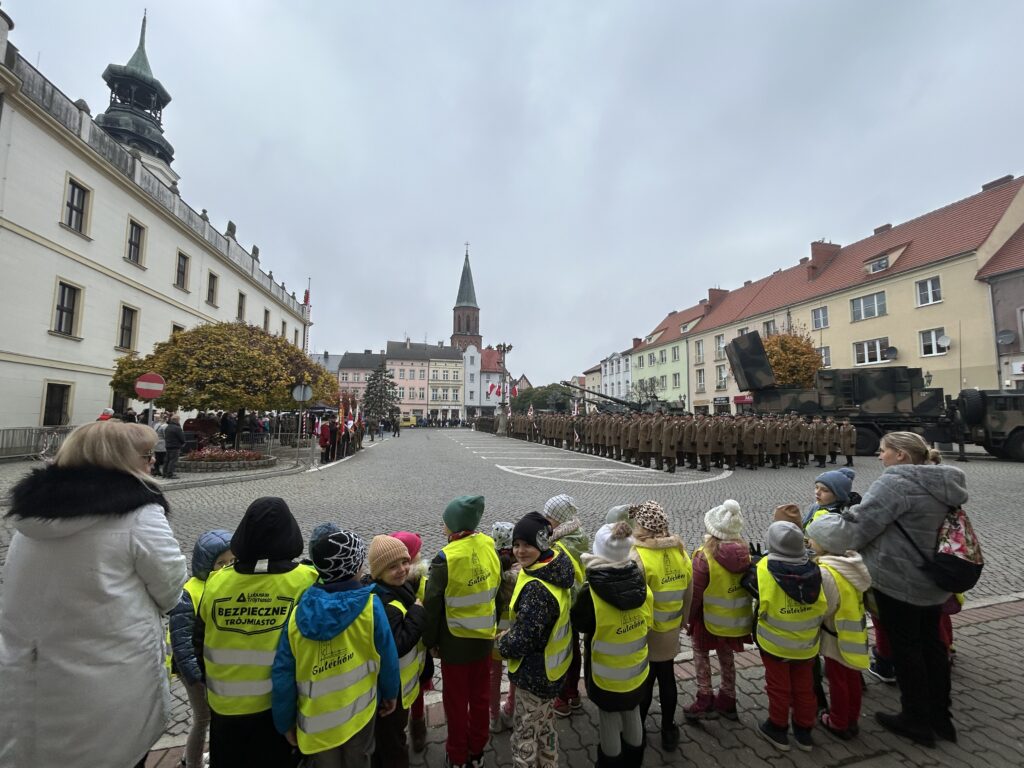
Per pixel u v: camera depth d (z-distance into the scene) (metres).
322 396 23.86
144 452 1.97
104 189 19.97
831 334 34.47
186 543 6.66
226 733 1.98
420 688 2.71
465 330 97.44
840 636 2.79
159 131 31.48
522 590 2.38
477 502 2.77
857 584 2.80
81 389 18.75
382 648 2.07
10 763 1.64
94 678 1.69
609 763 2.39
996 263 25.23
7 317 15.58
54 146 17.33
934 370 27.62
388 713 2.17
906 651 2.79
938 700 2.77
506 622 2.95
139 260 22.62
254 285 35.66
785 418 16.98
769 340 30.81
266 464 15.13
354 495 10.55
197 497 10.09
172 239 25.08
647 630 2.57
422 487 11.72
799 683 2.71
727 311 46.94
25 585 1.70
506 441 32.78
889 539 2.82
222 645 1.99
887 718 2.89
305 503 9.58
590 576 2.44
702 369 48.66
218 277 30.34
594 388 75.25
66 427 16.42
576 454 21.95
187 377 16.27
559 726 2.96
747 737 2.81
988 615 4.40
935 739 2.76
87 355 19.08
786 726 2.70
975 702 3.11
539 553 2.42
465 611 2.60
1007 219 25.84
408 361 86.75
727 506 3.06
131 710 1.77
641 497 10.29
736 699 3.12
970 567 2.62
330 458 18.56
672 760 2.60
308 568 2.19
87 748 1.68
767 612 2.75
